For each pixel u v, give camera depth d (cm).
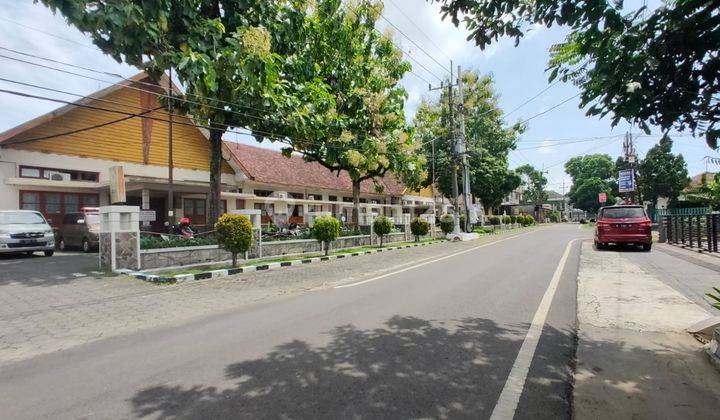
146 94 2005
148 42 772
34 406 333
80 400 342
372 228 1994
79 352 469
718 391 346
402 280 916
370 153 1838
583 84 382
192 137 2242
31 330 560
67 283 893
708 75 300
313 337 497
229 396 342
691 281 848
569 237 2595
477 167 3444
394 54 1922
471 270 1065
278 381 371
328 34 1717
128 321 602
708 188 1267
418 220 2202
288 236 1656
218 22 972
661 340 477
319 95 1498
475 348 454
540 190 8119
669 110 322
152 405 329
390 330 522
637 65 318
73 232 1622
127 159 1941
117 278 948
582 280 892
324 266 1226
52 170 1712
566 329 527
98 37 689
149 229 1698
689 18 290
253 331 530
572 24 347
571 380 371
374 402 328
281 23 1257
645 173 4194
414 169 2122
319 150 1845
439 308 640
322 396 340
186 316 627
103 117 1861
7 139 1569
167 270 1066
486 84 3456
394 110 1988
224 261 1226
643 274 955
